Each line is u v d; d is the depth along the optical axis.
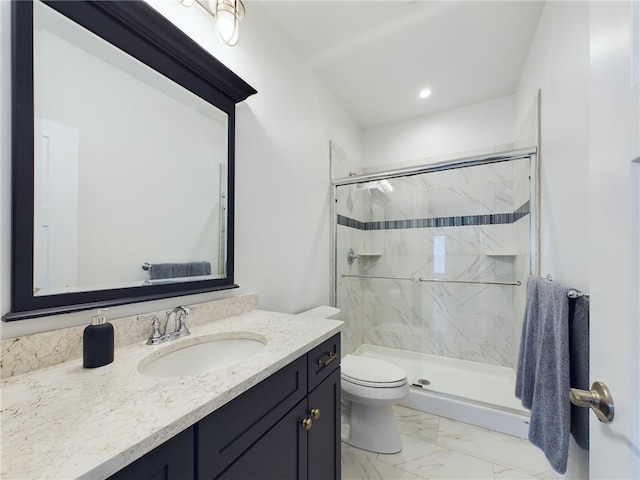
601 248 0.52
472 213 2.43
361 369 1.63
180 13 1.07
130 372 0.67
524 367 1.33
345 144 2.58
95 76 0.83
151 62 0.97
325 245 2.20
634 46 0.43
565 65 1.26
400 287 2.67
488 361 2.35
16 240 0.66
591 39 0.57
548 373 1.06
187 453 0.52
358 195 2.71
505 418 1.69
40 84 0.71
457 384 2.14
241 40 1.37
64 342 0.72
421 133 2.74
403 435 1.66
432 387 2.07
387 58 1.92
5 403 0.53
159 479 0.48
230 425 0.62
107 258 0.86
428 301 2.57
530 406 1.28
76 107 0.78
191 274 1.11
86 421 0.48
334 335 1.12
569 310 0.97
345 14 1.56
